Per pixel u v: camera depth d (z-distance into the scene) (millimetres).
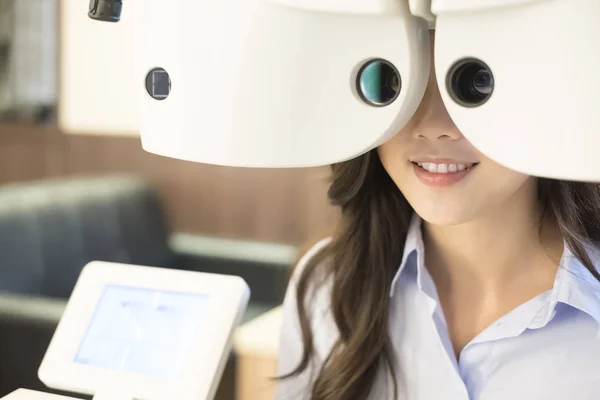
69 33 2158
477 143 357
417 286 706
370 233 721
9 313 1552
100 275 590
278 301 1955
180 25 403
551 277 658
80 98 2195
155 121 430
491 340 646
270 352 1297
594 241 676
